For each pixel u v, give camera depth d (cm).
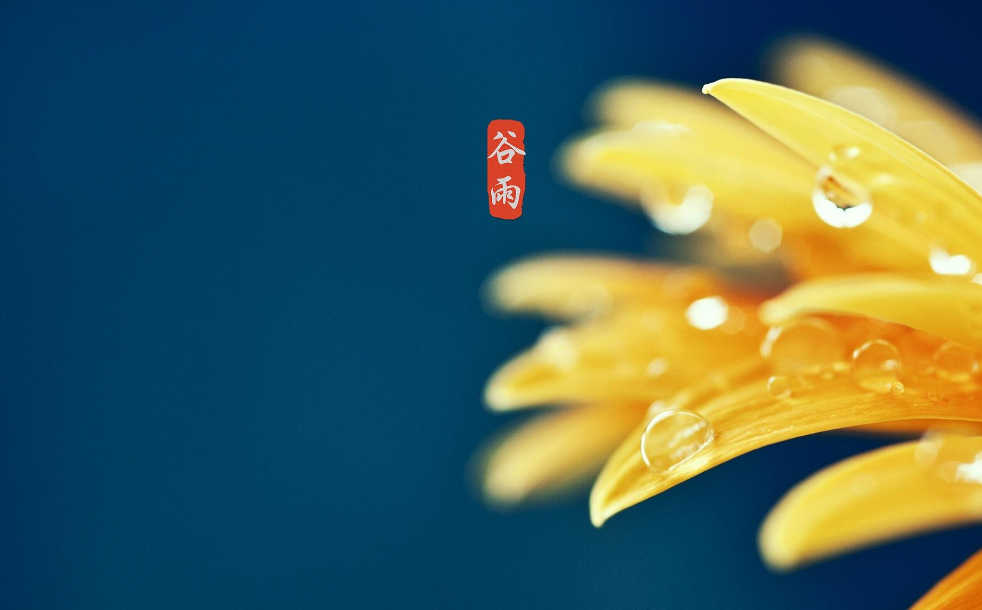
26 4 20
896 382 13
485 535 18
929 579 16
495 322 19
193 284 20
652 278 15
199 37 20
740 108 13
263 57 20
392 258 20
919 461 14
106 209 20
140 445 19
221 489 19
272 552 19
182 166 20
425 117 20
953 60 17
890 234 13
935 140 16
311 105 21
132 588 19
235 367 20
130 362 20
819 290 13
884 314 13
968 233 13
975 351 13
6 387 19
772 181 14
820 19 18
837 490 15
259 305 20
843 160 13
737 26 19
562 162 19
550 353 15
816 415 13
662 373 15
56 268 20
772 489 17
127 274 20
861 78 16
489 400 15
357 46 20
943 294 13
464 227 20
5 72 20
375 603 18
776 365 13
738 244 15
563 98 19
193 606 19
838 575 16
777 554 15
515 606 18
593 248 18
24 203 20
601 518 12
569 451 17
